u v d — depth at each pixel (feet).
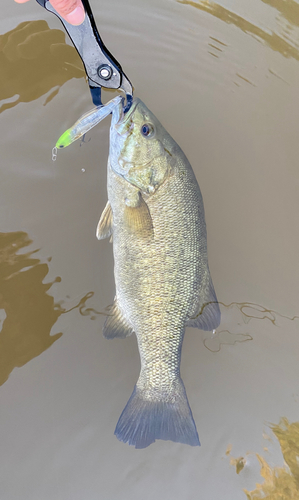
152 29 2.35
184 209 1.64
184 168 1.67
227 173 2.18
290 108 2.29
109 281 1.97
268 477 1.80
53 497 1.74
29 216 1.98
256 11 2.43
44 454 1.78
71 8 1.34
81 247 1.99
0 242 1.93
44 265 1.95
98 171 2.06
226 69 2.32
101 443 1.82
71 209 2.01
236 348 1.96
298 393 1.91
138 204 1.64
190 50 2.33
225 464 1.82
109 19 2.33
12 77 2.11
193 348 1.95
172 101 2.23
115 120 1.63
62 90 2.13
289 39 2.40
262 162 2.20
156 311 1.65
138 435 1.63
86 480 1.77
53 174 2.03
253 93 2.30
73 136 1.55
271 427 1.87
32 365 1.86
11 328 1.88
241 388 1.92
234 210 2.14
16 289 1.91
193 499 1.77
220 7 2.42
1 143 2.03
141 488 1.78
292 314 2.01
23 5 2.23
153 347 1.66
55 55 2.16
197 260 1.66
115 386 1.88
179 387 1.67
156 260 1.63
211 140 2.20
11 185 2.00
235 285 2.04
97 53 1.46
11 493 1.73
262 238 2.11
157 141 1.64
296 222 2.14
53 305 1.92
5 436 1.78
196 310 1.69
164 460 1.82
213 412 1.90
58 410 1.84
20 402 1.82
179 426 1.64
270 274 2.06
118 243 1.69
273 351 1.96
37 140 2.06
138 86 2.24
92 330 1.92
